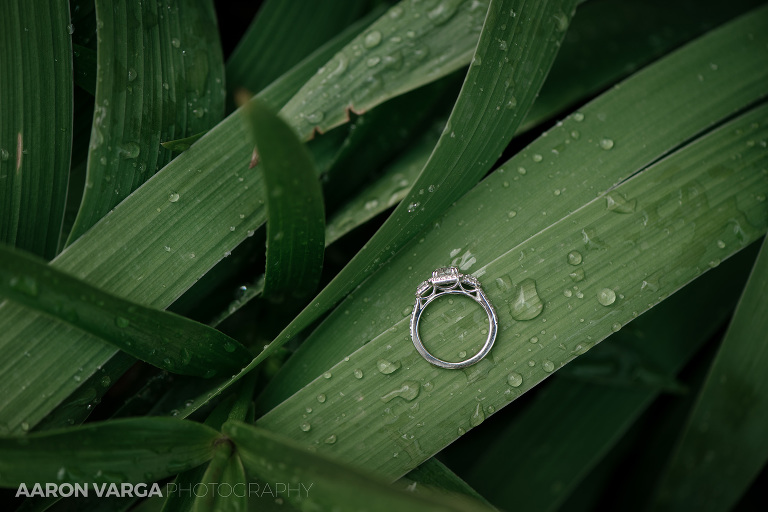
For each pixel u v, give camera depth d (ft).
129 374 0.92
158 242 0.80
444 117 0.93
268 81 0.95
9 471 0.69
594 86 0.92
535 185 0.83
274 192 0.71
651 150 0.83
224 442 0.75
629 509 1.01
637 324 0.93
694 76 0.86
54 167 0.83
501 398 0.78
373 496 0.66
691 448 0.91
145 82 0.83
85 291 0.71
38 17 0.81
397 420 0.78
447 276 0.79
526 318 0.79
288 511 0.79
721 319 0.94
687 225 0.80
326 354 0.82
